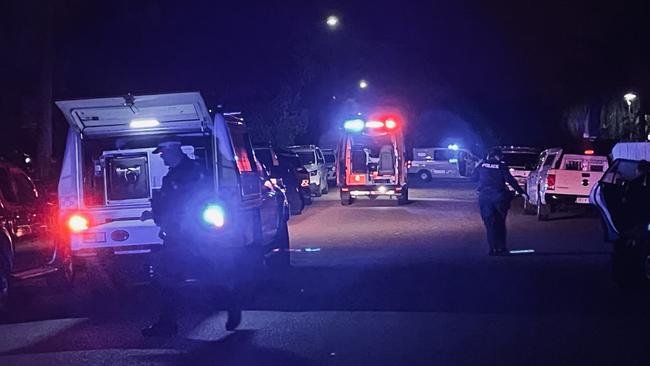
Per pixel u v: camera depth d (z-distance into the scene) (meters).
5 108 31.55
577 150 23.53
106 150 12.67
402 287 12.94
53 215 12.84
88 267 12.30
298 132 45.50
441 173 49.09
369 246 18.33
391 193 30.16
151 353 9.27
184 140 12.84
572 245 18.16
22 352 9.52
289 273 14.56
